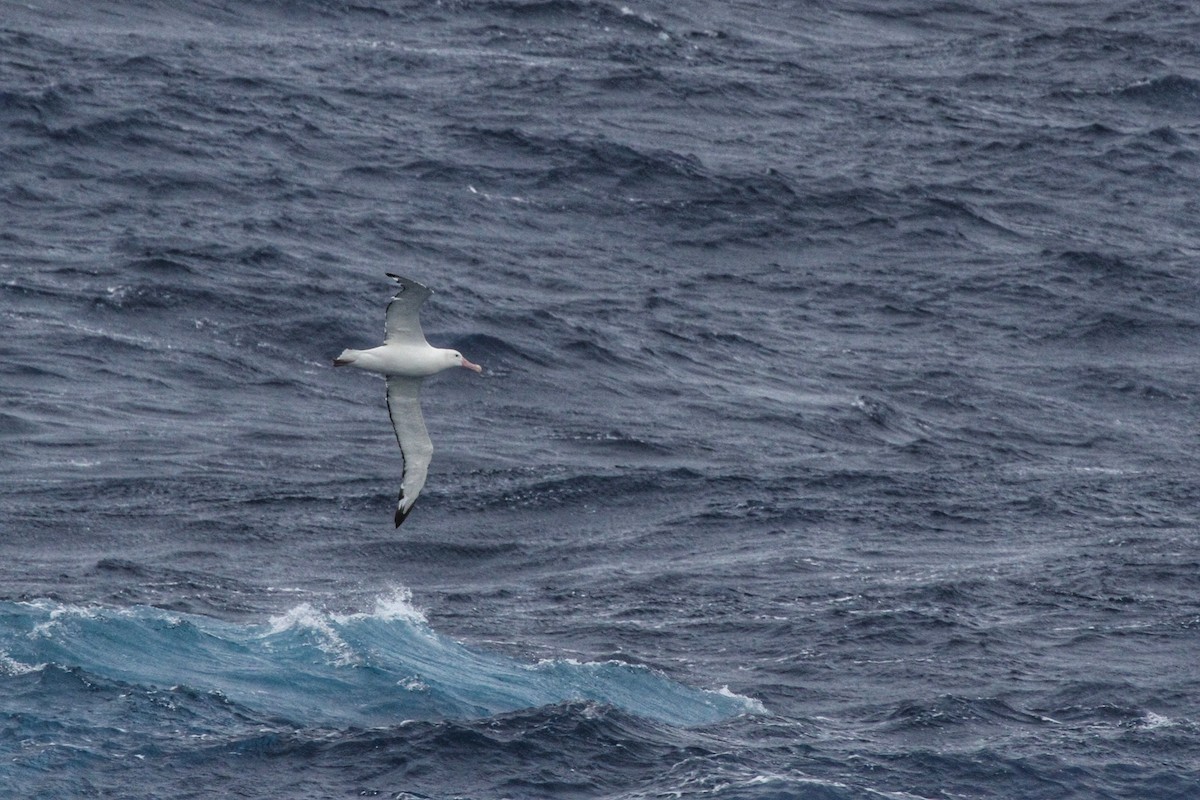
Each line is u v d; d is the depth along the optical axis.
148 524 126.56
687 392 166.50
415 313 74.19
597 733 92.38
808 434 159.38
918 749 93.62
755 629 113.12
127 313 167.50
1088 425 169.12
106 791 82.88
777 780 87.88
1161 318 197.12
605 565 125.56
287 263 183.25
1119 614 118.06
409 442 76.38
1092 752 94.69
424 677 100.38
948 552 130.38
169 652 100.62
